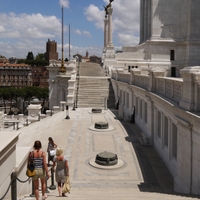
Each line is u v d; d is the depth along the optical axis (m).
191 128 10.22
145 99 20.81
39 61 191.25
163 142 15.91
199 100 10.15
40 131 23.09
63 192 9.67
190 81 10.45
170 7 46.84
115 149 17.61
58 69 44.94
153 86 18.30
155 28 46.84
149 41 46.66
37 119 29.78
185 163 10.94
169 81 14.73
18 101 117.00
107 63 47.97
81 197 9.21
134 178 13.09
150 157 16.14
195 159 9.98
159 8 46.75
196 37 45.59
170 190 11.75
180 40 46.97
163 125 15.84
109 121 26.33
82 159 15.66
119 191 11.02
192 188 10.26
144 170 14.12
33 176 8.12
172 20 47.00
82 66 48.84
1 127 30.02
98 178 12.98
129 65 47.31
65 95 43.06
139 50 47.69
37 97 116.31
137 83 24.62
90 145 18.47
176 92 13.43
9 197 7.64
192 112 10.17
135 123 25.23
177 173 12.21
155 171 14.03
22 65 148.38
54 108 33.50
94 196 9.43
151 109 18.48
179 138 11.73
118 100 34.16
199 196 9.27
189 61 45.53
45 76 153.62
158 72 17.92
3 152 6.95
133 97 26.30
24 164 9.11
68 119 27.19
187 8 46.34
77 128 23.39
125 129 22.94
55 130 22.78
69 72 43.78
